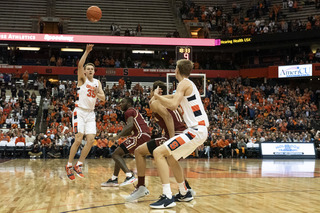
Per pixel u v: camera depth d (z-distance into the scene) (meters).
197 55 31.78
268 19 30.50
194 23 31.64
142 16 31.92
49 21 29.48
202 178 8.07
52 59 27.84
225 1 34.38
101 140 17.09
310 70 26.30
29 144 16.91
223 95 25.61
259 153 18.30
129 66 28.73
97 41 27.09
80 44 27.83
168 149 4.36
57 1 31.33
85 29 30.00
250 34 28.81
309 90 27.09
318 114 23.67
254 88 27.31
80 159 6.50
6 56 28.50
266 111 22.98
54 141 16.72
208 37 30.22
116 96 23.25
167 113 4.79
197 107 4.44
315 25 26.86
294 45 28.22
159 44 27.67
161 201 4.25
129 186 6.39
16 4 30.45
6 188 6.05
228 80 28.80
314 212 4.05
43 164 12.29
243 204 4.57
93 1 31.84
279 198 5.08
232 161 15.39
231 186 6.52
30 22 29.48
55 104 21.22
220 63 30.64
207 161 15.33
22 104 21.00
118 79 27.83
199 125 4.41
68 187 6.21
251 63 31.11
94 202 4.69
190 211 4.11
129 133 6.31
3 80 24.73
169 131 4.80
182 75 4.61
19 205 4.45
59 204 4.53
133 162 13.66
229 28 29.66
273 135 19.03
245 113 22.70
